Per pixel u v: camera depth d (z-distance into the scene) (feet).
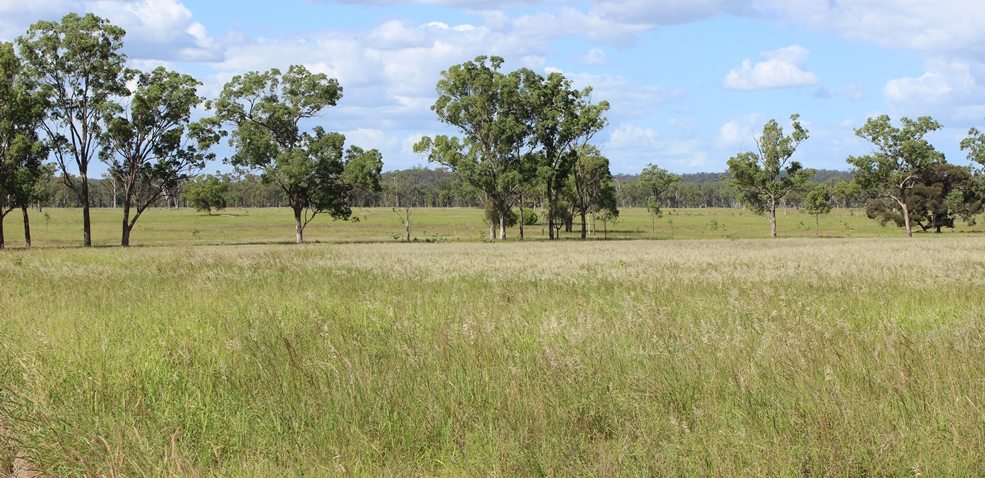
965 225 381.81
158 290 54.13
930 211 328.90
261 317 36.81
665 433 17.95
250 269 76.79
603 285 56.90
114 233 341.62
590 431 18.98
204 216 521.65
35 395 22.26
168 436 18.98
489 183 250.57
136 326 35.88
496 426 19.02
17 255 111.55
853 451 16.10
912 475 15.52
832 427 17.56
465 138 252.42
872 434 17.10
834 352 25.25
